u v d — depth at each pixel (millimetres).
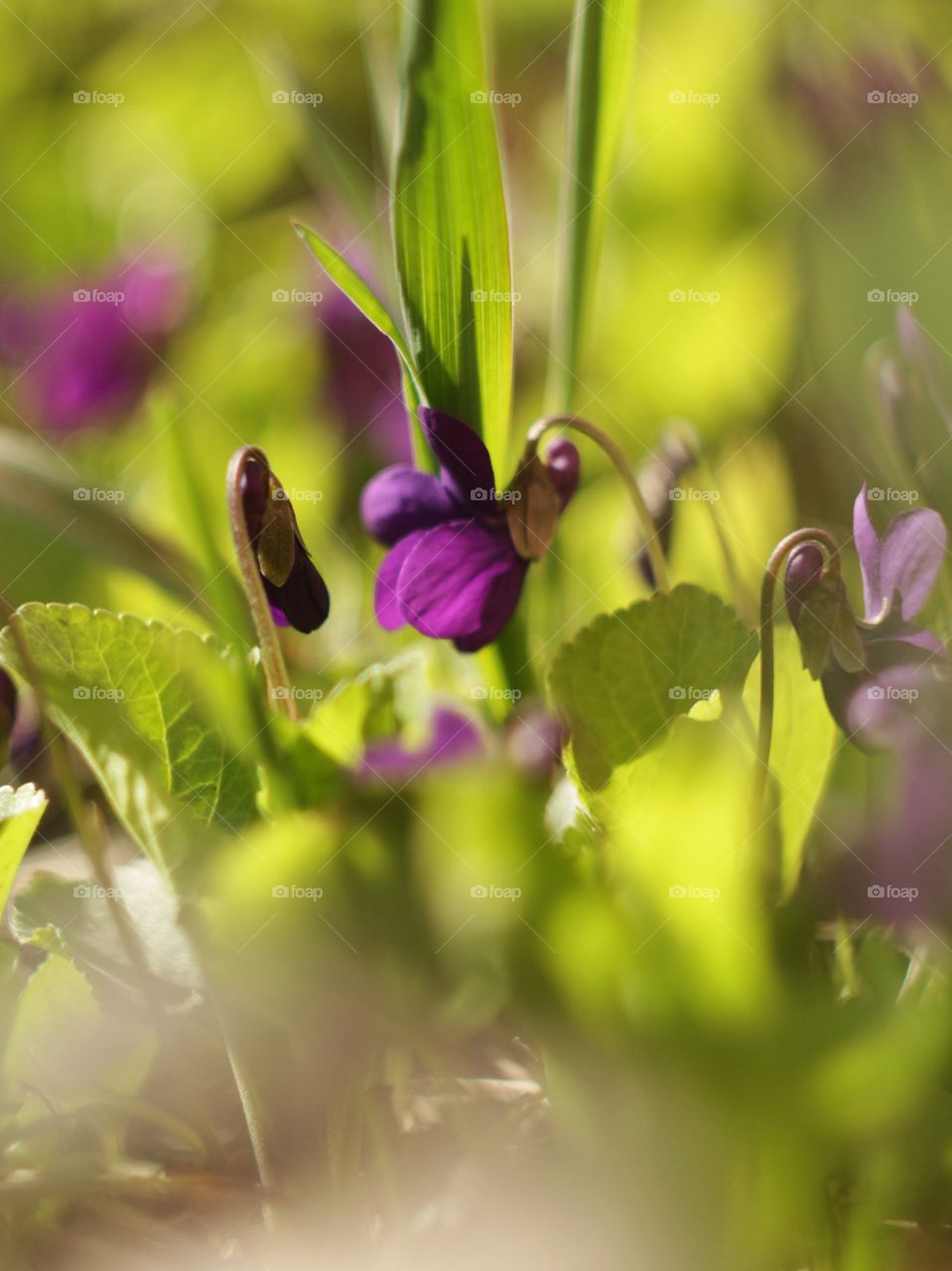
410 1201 305
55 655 304
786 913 298
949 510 333
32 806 305
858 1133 288
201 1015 308
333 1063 297
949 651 312
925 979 299
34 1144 305
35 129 656
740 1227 291
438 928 289
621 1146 292
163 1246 305
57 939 308
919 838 303
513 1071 318
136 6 688
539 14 584
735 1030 286
